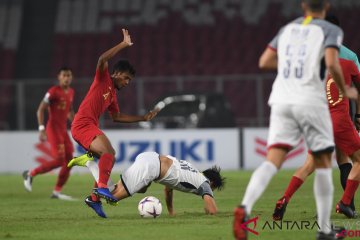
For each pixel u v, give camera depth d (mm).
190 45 104938
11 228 28750
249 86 90750
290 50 22594
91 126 32188
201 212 34625
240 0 109688
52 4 111188
